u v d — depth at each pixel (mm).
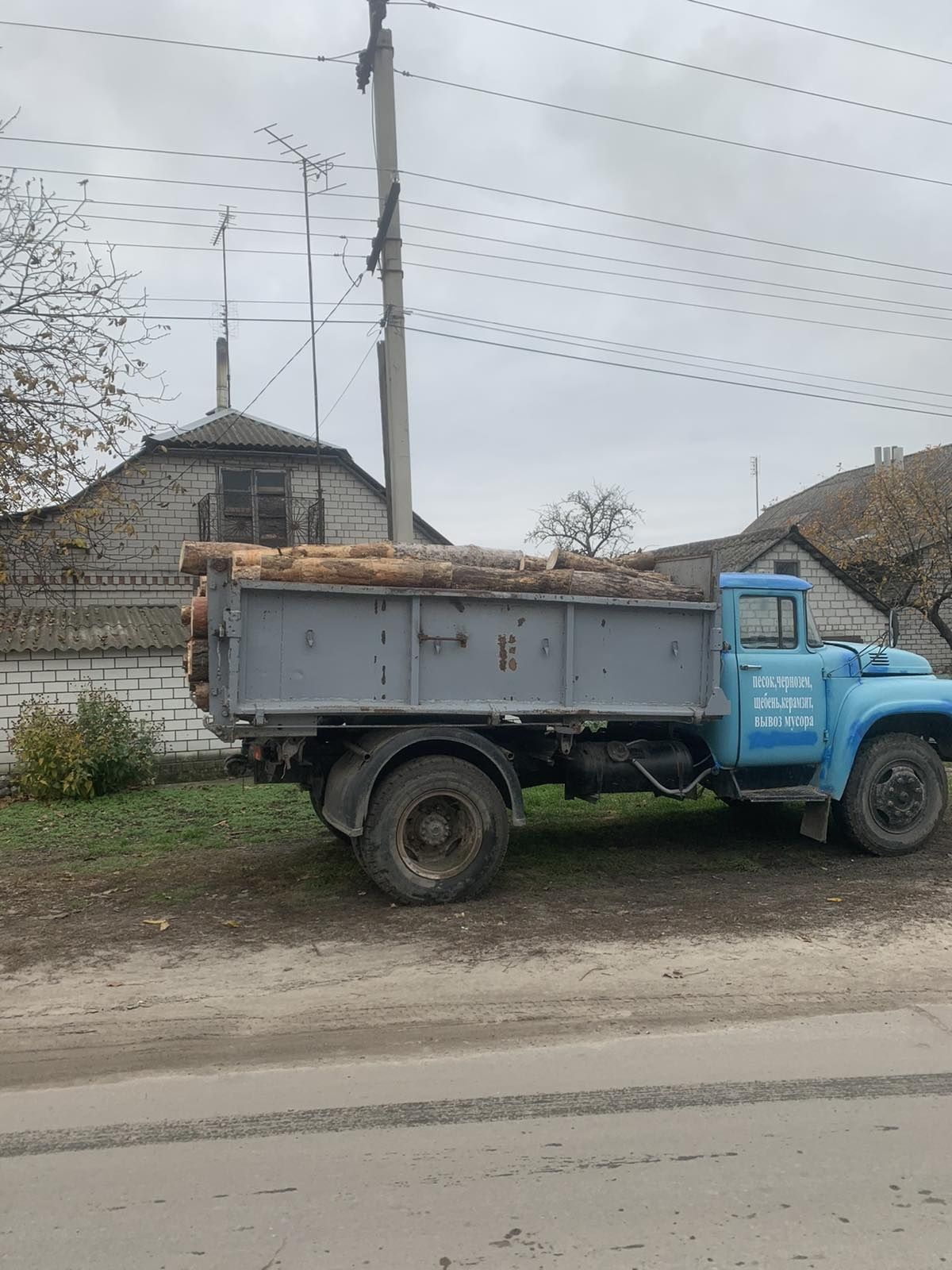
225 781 11961
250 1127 3410
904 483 24594
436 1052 4031
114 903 6242
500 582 6234
